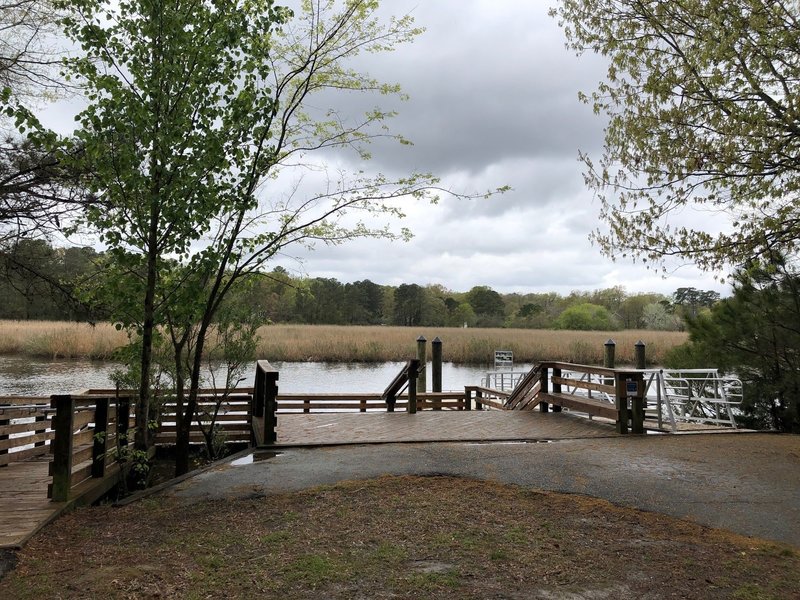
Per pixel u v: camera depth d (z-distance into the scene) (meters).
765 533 4.87
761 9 7.05
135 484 6.91
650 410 11.59
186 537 4.57
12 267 7.32
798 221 7.49
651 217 8.05
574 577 3.88
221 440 8.75
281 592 3.57
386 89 7.87
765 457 7.27
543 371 11.40
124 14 6.43
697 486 6.08
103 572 3.86
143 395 6.82
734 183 7.79
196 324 8.47
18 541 4.31
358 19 7.52
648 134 7.98
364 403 11.63
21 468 6.88
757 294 9.69
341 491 5.77
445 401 14.34
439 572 3.89
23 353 29.03
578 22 8.84
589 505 5.46
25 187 6.91
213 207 6.73
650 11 8.20
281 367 28.67
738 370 9.99
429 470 6.58
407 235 8.05
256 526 4.82
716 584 3.85
